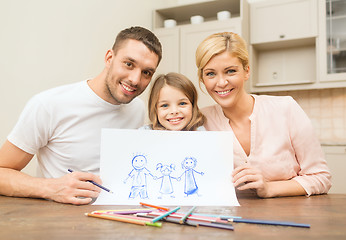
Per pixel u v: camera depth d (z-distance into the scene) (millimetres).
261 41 2717
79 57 1977
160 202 732
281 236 451
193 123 1098
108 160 776
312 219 563
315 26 2545
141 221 518
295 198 816
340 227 506
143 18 2807
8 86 1498
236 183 772
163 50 2842
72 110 1069
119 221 537
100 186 727
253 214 608
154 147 799
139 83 1008
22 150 996
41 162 1137
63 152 1097
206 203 729
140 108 1245
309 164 989
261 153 1021
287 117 1024
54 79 1777
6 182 813
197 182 776
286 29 2641
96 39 2141
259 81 2961
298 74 2818
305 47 2803
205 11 2977
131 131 798
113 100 1097
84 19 2021
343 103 2668
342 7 2498
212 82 933
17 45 1541
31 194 770
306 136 997
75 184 721
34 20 1638
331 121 2697
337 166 2346
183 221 527
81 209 648
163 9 2939
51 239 430
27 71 1599
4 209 641
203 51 916
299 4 2605
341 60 2496
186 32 2756
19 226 499
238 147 1039
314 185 876
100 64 2188
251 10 2770
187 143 808
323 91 2736
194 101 1151
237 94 954
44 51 1705
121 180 764
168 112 1090
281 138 1009
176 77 1123
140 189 755
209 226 505
